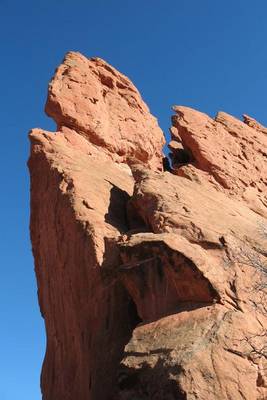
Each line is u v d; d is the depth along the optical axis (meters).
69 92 29.20
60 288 22.19
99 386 18.19
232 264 18.39
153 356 15.72
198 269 17.25
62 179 23.48
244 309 17.09
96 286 19.86
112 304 19.45
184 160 30.70
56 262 22.59
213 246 19.08
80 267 20.69
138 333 16.72
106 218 22.03
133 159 30.28
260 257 19.55
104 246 20.48
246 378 15.19
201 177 27.39
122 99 32.38
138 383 15.50
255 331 16.39
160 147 33.22
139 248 18.50
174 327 16.50
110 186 24.12
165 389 14.91
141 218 22.48
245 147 31.09
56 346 22.41
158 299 17.77
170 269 17.69
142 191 22.28
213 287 17.09
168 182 23.48
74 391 20.16
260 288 17.30
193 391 14.64
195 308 16.98
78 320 20.45
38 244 25.30
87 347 19.62
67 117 28.28
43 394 23.00
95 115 29.23
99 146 28.89
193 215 20.91
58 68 30.47
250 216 25.11
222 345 15.62
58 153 25.38
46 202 24.06
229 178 28.19
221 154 29.34
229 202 25.52
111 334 19.09
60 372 21.67
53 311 22.89
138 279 18.25
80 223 21.25
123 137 30.38
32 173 25.78
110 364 18.38
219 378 14.98
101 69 32.53
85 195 22.55
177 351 15.49
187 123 30.41
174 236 18.69
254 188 29.09
